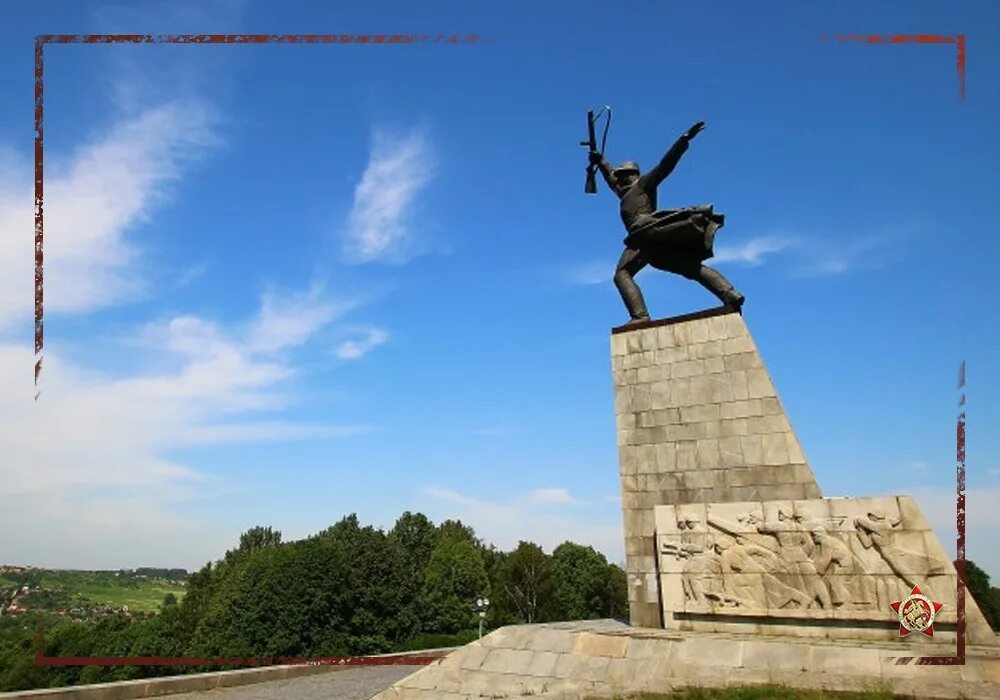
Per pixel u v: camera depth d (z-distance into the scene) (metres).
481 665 17.83
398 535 106.38
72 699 20.06
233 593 60.97
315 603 58.72
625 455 20.75
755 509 17.73
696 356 20.41
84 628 76.25
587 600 93.00
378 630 63.19
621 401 21.25
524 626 18.81
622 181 23.61
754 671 14.99
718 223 21.75
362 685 25.88
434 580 85.19
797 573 16.84
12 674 64.38
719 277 21.00
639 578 19.52
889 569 15.95
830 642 15.75
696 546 18.22
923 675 14.00
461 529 111.62
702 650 15.98
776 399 18.97
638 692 14.53
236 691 24.09
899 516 16.14
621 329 21.89
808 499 17.59
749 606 17.17
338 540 72.00
